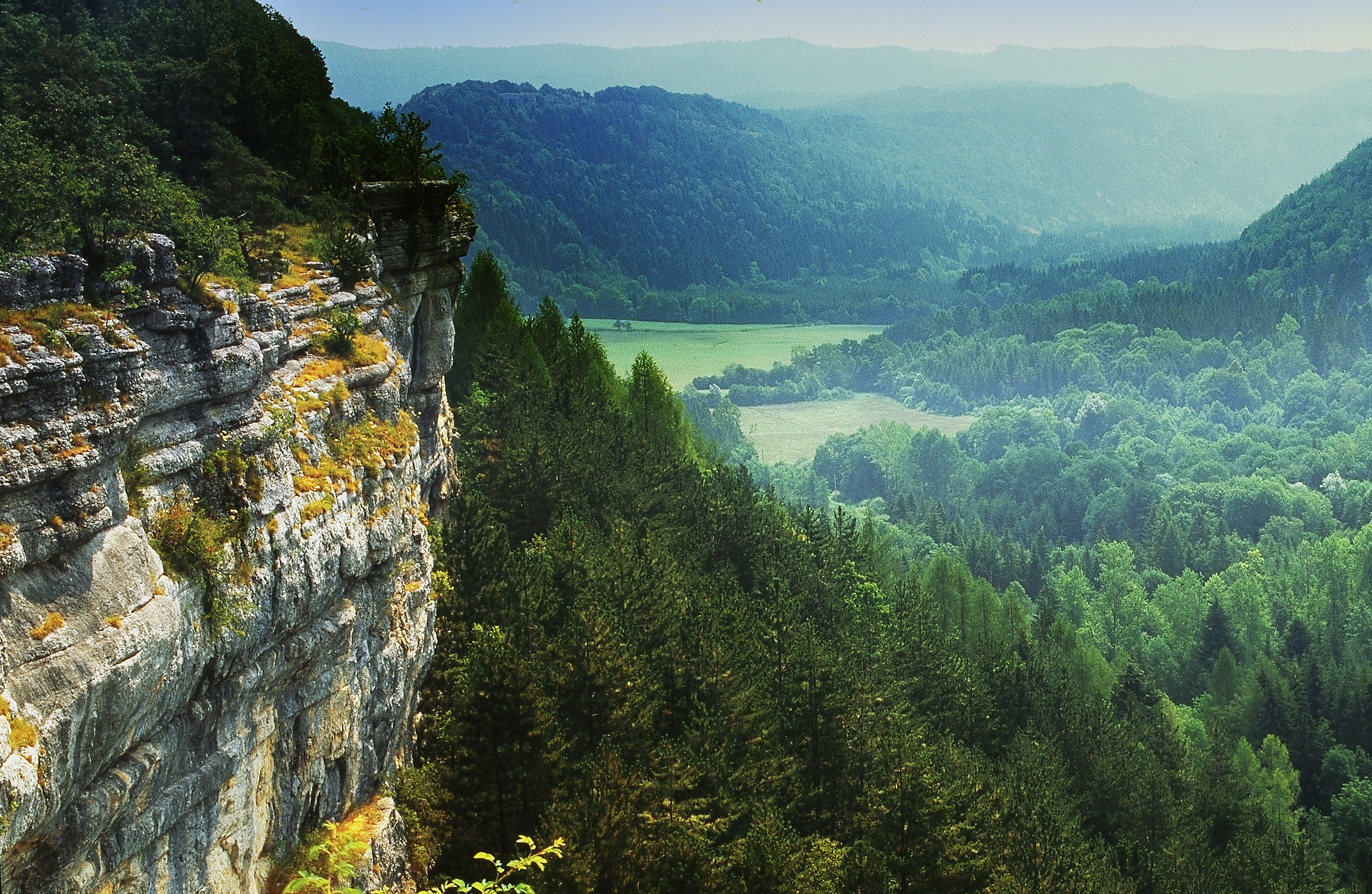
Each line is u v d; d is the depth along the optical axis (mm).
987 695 93312
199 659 33844
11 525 27703
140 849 32344
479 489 89125
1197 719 133500
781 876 54719
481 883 25516
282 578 38375
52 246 32906
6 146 38156
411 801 52969
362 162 64562
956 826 66125
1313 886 91875
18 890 28078
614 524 89125
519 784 56688
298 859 42781
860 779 71062
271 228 58219
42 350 28938
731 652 72812
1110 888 73812
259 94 62938
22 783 25891
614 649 64938
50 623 28156
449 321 70688
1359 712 137000
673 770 60875
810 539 116125
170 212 40375
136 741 31578
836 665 77562
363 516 45719
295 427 42625
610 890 53750
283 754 41750
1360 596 175375
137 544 31438
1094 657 132750
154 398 33844
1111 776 92188
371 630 48844
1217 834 98688
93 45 59188
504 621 68625
